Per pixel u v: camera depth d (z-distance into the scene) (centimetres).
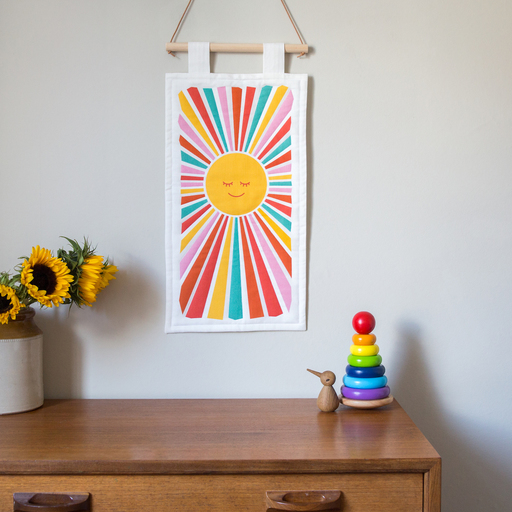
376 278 128
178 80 125
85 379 127
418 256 128
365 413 113
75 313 127
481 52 127
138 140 126
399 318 128
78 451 90
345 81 127
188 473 88
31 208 126
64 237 118
